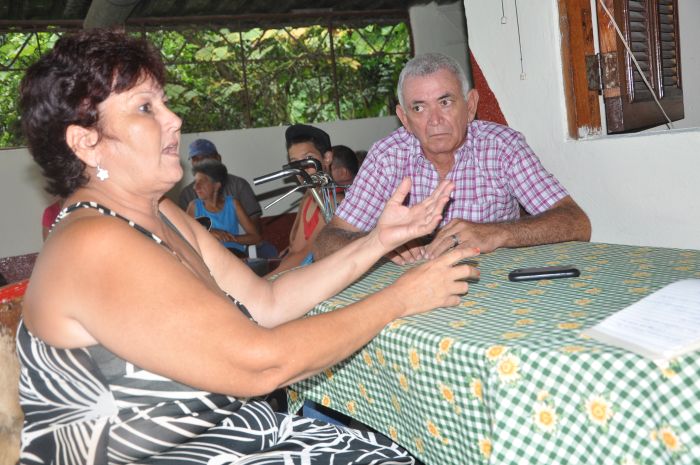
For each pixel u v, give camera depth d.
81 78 1.25
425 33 7.77
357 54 7.97
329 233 2.43
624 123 2.99
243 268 1.73
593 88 2.99
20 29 6.71
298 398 1.83
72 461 1.25
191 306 1.17
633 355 1.02
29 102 1.28
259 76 7.66
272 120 7.75
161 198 1.60
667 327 1.09
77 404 1.25
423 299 1.41
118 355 1.19
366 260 1.68
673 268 1.58
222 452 1.32
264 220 6.54
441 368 1.23
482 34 3.25
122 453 1.25
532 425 1.07
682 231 2.61
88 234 1.18
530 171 2.51
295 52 7.76
